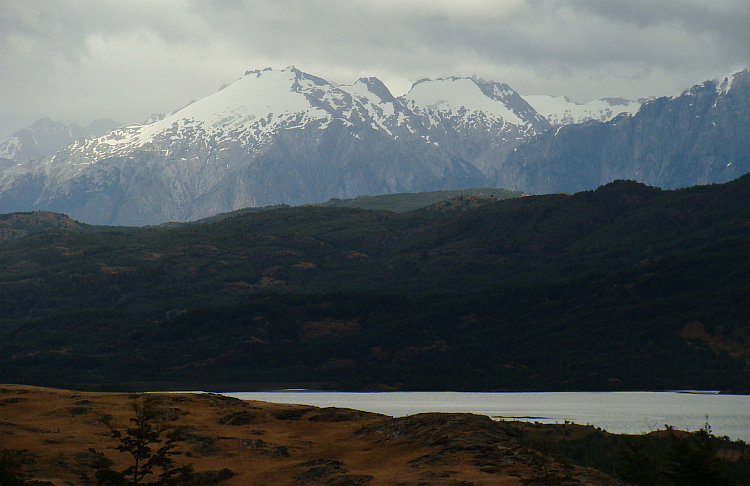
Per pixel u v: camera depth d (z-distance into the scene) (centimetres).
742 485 14662
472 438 13850
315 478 12725
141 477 13262
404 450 14050
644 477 14025
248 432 16262
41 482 12575
